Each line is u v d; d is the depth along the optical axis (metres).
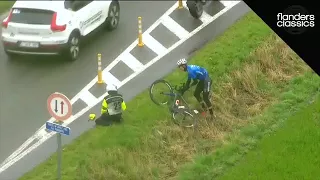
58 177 52.56
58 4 74.19
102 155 58.00
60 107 50.62
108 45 79.94
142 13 87.50
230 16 85.81
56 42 73.12
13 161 59.53
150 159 59.53
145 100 68.25
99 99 69.56
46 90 70.69
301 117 65.88
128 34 82.50
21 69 74.56
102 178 56.22
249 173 56.97
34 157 60.00
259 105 69.44
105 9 80.94
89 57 77.12
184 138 62.91
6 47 74.25
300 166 57.66
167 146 61.62
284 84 73.50
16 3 74.31
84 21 77.00
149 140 61.09
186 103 65.81
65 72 74.12
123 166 57.50
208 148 62.22
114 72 74.31
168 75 73.31
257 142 62.19
